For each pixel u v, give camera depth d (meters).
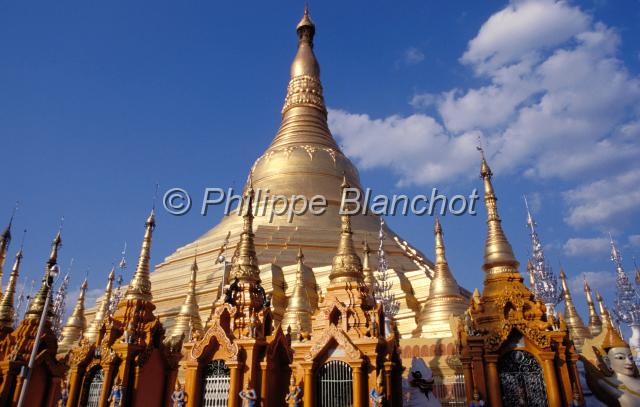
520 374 20.55
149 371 24.38
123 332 25.03
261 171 64.50
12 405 24.19
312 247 53.44
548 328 21.12
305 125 69.31
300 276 41.88
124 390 22.84
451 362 31.59
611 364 19.80
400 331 42.19
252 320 21.75
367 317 21.62
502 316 21.66
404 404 20.47
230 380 20.83
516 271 23.41
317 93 73.44
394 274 46.19
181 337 28.33
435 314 38.31
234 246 52.56
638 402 18.58
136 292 26.25
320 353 20.50
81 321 48.97
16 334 26.06
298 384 20.50
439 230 41.97
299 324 35.81
